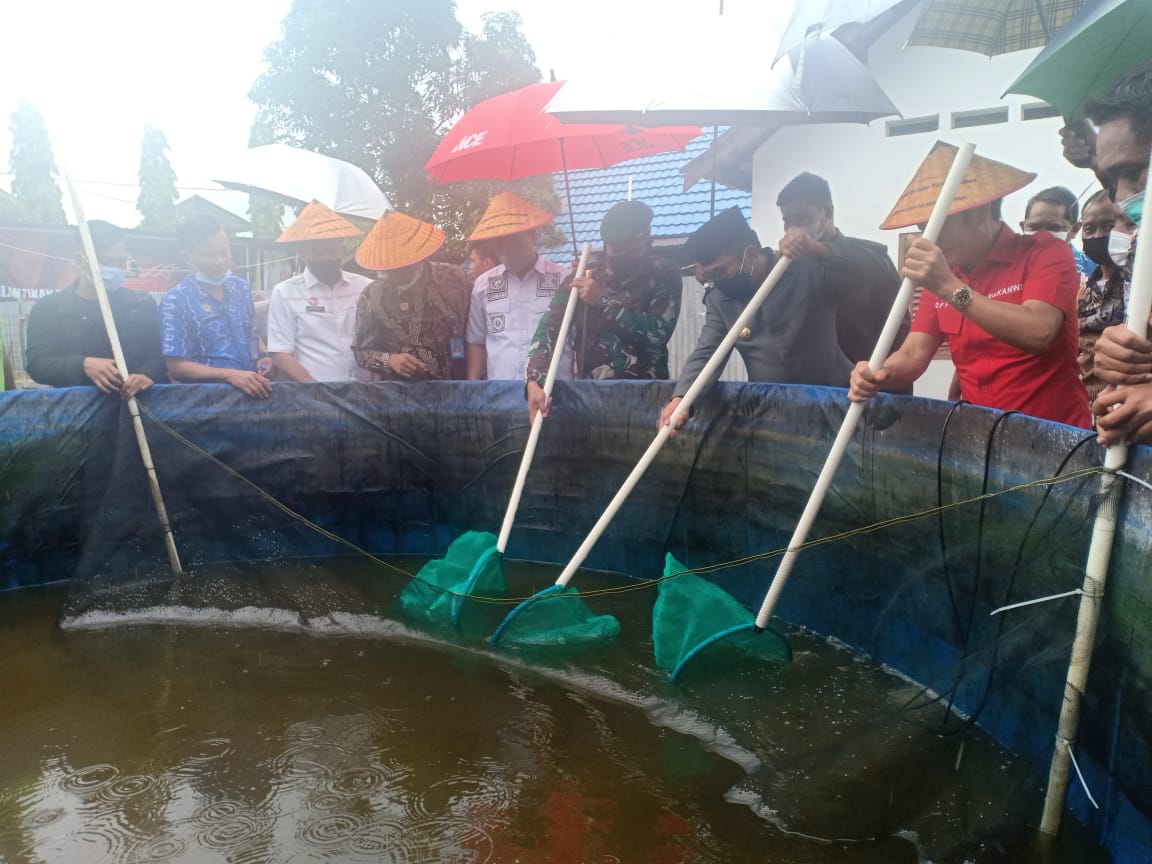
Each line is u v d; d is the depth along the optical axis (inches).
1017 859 78.1
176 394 177.2
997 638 96.2
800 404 137.9
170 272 535.5
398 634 145.6
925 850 79.9
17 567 173.6
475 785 95.7
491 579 157.1
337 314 200.1
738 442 150.6
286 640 143.9
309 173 232.5
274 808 91.7
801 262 150.4
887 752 94.7
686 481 161.5
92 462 173.6
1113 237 123.5
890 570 121.3
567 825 87.2
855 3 124.2
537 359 178.7
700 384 145.9
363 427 189.8
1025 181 107.2
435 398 189.0
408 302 190.5
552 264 194.1
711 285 158.7
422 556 192.7
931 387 296.8
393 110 428.8
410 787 95.6
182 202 583.2
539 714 114.1
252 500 182.2
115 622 152.8
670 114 141.4
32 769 101.3
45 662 135.8
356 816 89.9
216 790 95.7
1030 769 88.1
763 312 152.9
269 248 540.4
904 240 303.0
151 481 172.1
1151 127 80.3
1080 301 143.4
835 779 91.5
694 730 107.7
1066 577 85.0
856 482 127.6
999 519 97.6
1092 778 78.9
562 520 182.9
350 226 198.5
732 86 139.3
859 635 129.3
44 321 183.8
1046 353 106.2
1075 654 78.7
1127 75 83.3
